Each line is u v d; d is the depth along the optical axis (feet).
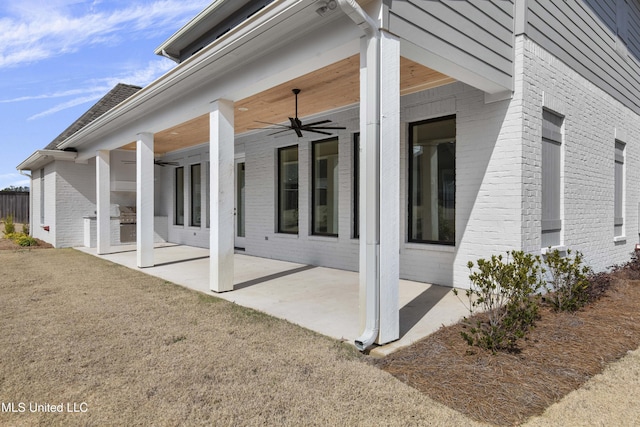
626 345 11.74
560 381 9.46
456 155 19.26
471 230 18.60
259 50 15.84
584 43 22.86
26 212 67.10
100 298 17.66
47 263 28.32
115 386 9.22
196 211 40.34
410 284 20.21
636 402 8.63
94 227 38.37
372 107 11.68
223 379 9.53
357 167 24.58
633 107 29.68
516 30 17.51
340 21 12.85
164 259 30.48
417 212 21.67
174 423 7.72
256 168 31.68
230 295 18.22
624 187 28.25
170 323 13.88
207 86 19.44
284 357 10.83
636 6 30.22
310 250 27.17
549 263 16.02
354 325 13.67
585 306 15.69
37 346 11.71
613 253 25.89
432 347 11.39
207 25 34.60
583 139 22.61
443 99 19.66
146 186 26.61
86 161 39.55
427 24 12.97
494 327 11.33
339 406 8.32
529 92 17.71
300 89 19.90
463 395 8.77
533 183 17.80
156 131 26.00
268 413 8.08
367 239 11.80
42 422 7.79
